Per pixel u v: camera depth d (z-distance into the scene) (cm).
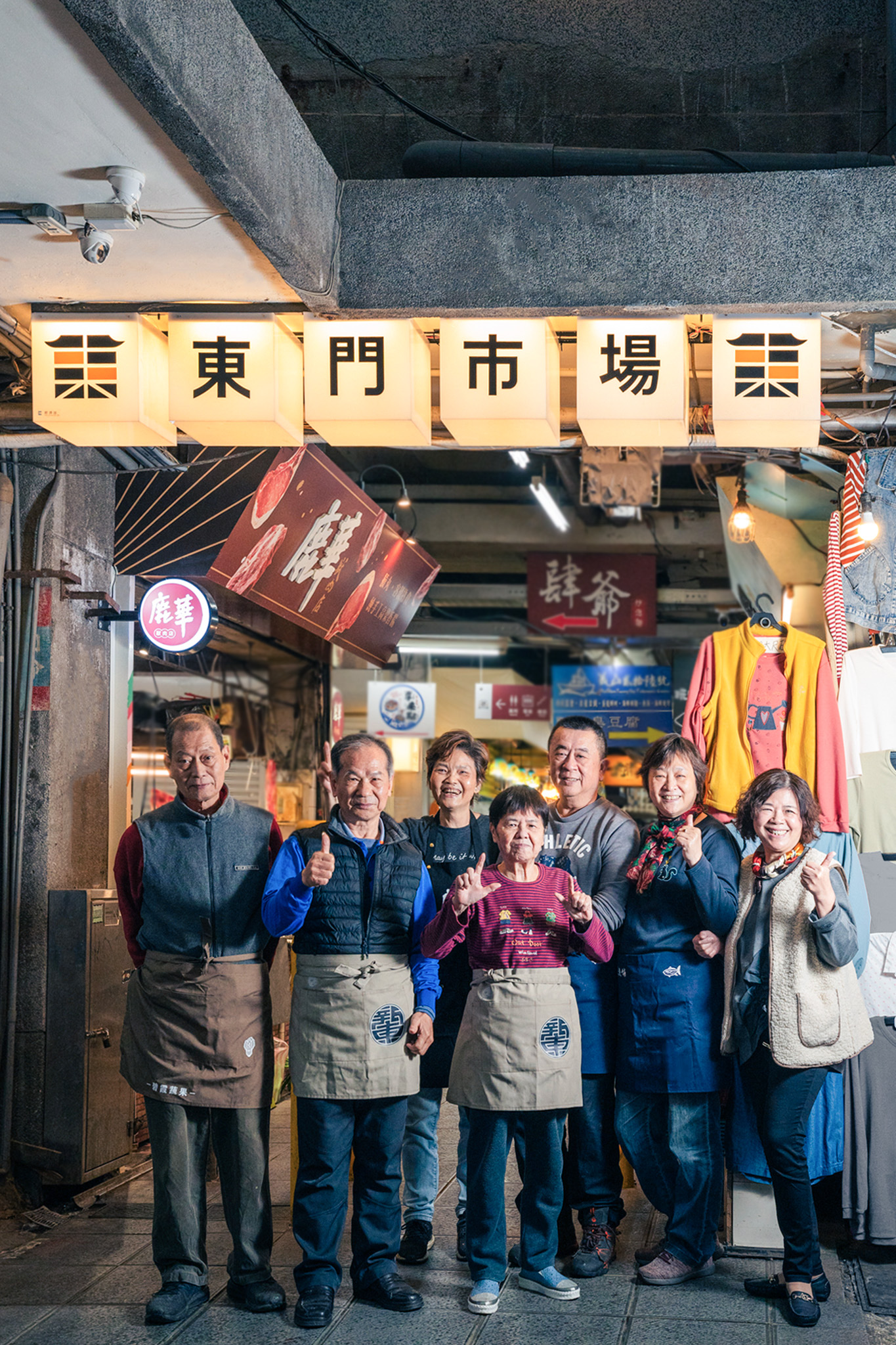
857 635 770
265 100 342
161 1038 365
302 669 1282
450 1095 372
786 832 365
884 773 474
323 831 374
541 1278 366
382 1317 349
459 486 1384
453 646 1608
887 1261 402
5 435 484
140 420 412
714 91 510
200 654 1039
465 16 517
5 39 273
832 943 349
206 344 416
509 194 405
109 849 576
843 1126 402
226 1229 445
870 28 504
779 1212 356
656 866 388
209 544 601
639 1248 418
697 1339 330
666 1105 388
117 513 605
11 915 495
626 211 402
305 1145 359
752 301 396
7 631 509
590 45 514
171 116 293
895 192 393
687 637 1544
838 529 524
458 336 414
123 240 374
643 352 407
